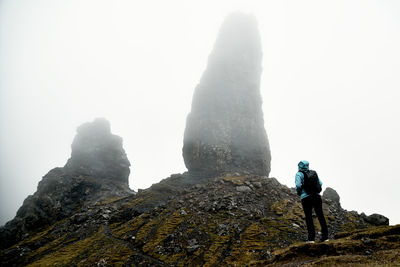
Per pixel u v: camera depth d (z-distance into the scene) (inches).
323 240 574.6
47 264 1815.9
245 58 3796.8
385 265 423.8
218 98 3481.8
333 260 498.3
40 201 3735.2
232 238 1668.3
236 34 3922.2
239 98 3496.6
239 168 3065.9
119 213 2613.2
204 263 1446.9
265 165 3228.3
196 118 3467.0
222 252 1525.6
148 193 2955.2
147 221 2212.1
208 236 1723.7
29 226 3351.4
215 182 2635.3
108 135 5295.3
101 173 4773.6
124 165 5068.9
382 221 1803.6
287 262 595.8
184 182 2992.1
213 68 3750.0
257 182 2495.1
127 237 1972.2
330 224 1766.7
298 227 1752.0
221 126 3272.6
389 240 556.7
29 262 2068.2
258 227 1756.9
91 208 3275.1
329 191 2411.4
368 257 487.2
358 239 598.2
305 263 538.6
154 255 1625.2
